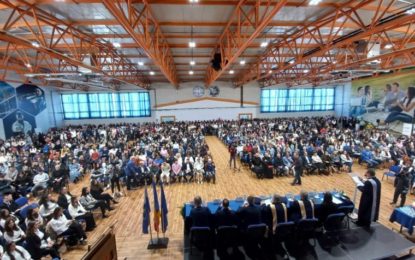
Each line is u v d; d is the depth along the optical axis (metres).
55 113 23.61
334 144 13.88
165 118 26.31
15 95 18.31
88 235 6.38
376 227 5.84
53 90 23.36
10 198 6.76
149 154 12.19
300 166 9.80
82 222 6.43
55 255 5.21
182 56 14.12
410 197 8.38
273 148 12.12
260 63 14.84
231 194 8.96
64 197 6.86
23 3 6.01
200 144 14.09
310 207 5.19
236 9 6.70
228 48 9.08
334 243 5.25
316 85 26.59
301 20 8.08
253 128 20.56
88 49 10.90
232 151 12.20
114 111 25.89
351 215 6.29
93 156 12.20
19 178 9.18
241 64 17.20
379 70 12.75
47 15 6.84
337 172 11.50
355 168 12.09
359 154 12.61
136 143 15.41
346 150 12.71
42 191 7.81
